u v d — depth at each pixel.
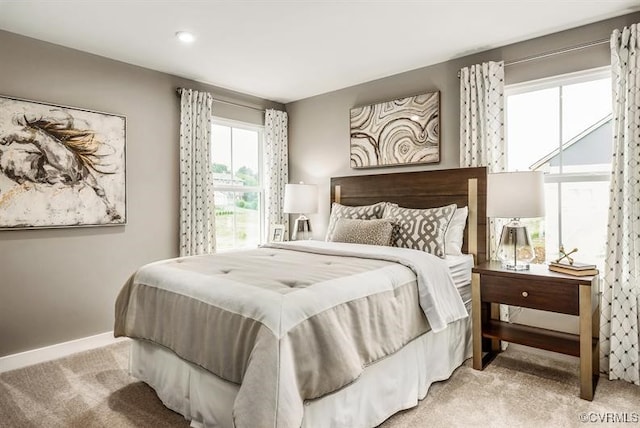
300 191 3.99
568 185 2.82
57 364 2.67
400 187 3.47
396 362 1.98
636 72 2.32
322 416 1.59
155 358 2.15
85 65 3.03
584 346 2.13
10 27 2.62
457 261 2.69
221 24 2.62
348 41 2.91
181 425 1.89
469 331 2.72
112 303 3.20
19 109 2.69
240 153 4.30
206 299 1.77
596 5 2.39
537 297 2.30
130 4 2.34
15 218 2.68
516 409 2.02
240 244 4.30
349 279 1.88
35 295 2.79
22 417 1.98
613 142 2.42
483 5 2.39
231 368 1.57
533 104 2.98
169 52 3.08
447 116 3.32
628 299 2.34
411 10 2.45
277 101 4.55
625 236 2.39
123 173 3.23
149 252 3.44
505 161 2.96
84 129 3.00
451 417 1.95
